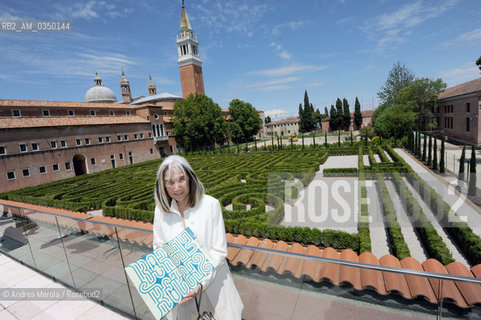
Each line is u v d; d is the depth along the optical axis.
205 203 2.11
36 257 4.99
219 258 2.03
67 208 16.38
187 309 2.18
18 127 29.03
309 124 85.62
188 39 69.62
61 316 3.80
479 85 34.16
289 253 2.47
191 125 50.81
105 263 3.70
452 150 29.06
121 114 46.84
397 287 2.12
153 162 41.34
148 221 12.66
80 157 37.75
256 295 2.69
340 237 8.41
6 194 23.44
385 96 53.31
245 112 70.50
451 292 1.96
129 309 3.59
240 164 27.02
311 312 2.46
